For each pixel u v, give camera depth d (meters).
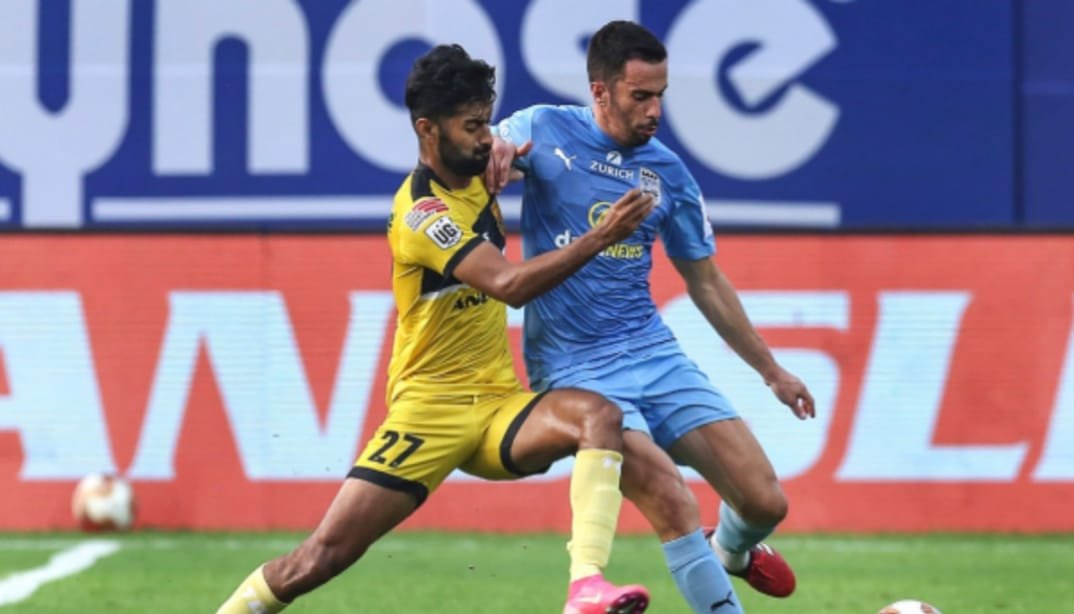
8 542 39.97
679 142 44.56
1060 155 44.72
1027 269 41.88
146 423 42.25
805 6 44.50
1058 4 44.62
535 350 23.42
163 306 42.44
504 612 29.67
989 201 44.75
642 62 22.27
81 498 41.44
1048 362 41.72
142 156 44.97
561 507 41.84
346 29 44.78
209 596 31.44
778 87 44.53
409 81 21.06
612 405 21.45
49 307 42.50
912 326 41.84
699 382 23.45
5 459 42.25
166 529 42.06
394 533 41.53
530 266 20.42
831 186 44.62
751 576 25.42
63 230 42.56
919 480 41.62
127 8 44.94
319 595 31.64
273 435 42.09
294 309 42.28
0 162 45.00
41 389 42.34
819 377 41.78
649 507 21.95
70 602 30.72
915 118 44.62
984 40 44.62
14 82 45.03
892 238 41.97
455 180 21.55
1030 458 41.59
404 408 21.66
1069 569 35.34
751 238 42.00
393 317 42.19
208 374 42.28
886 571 35.03
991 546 39.16
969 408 41.72
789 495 41.50
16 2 45.00
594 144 23.09
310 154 44.88
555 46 44.41
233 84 44.97
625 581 33.75
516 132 23.03
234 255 42.47
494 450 21.67
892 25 44.66
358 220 44.81
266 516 42.00
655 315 23.77
